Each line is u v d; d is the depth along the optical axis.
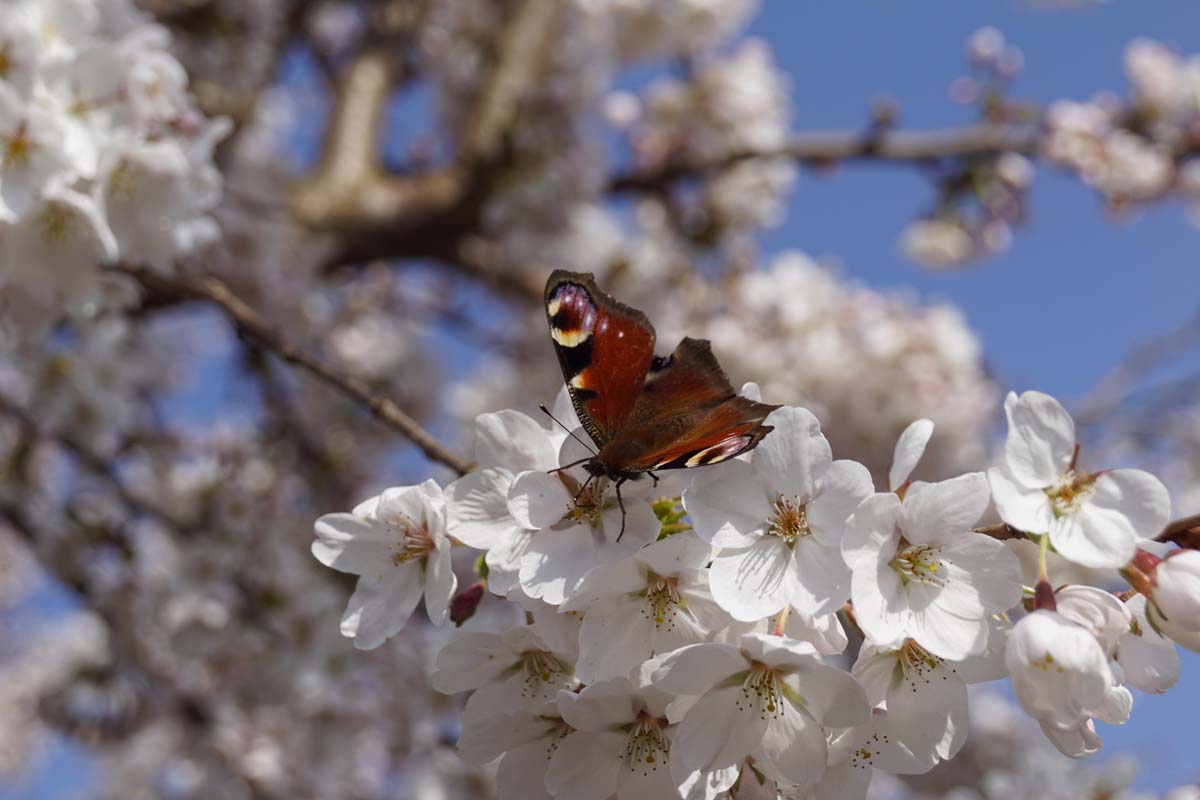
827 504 2.08
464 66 8.12
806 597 2.02
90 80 3.44
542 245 7.40
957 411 6.99
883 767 2.08
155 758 6.95
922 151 7.46
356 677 5.56
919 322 7.18
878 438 7.06
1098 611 1.97
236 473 6.04
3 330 3.71
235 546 5.52
